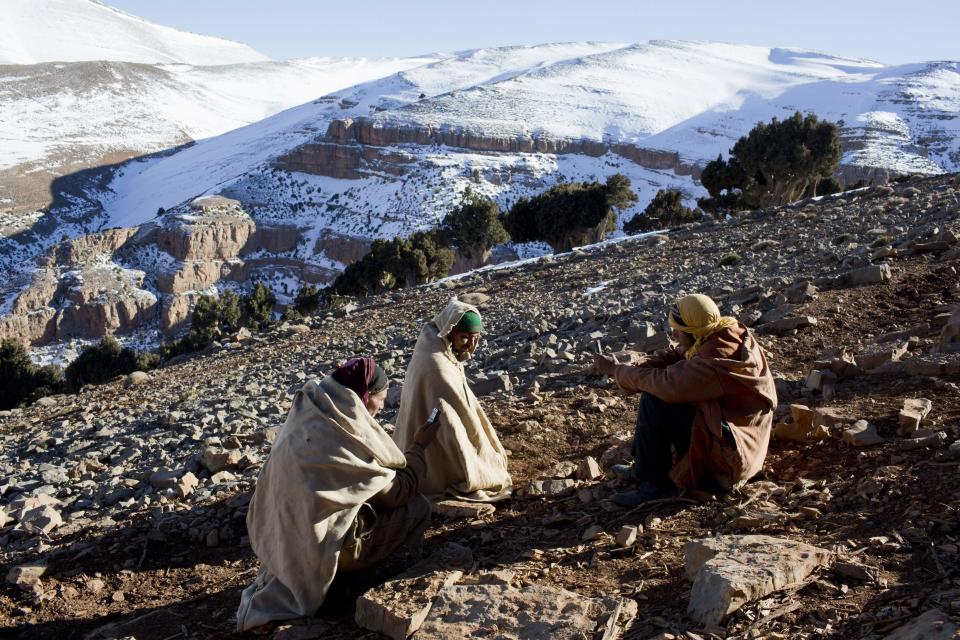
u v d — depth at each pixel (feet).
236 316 274.36
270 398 42.83
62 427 46.57
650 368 18.44
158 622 16.92
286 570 15.30
